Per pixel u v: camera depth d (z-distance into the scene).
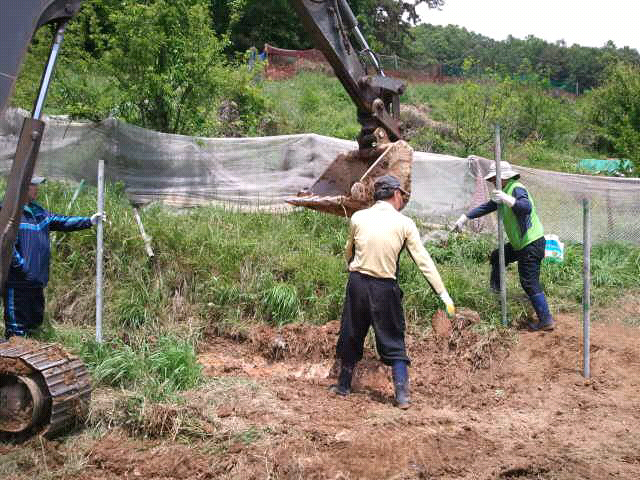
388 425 4.54
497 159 6.67
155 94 10.05
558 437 4.60
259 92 12.52
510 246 7.12
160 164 9.32
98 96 9.97
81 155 9.21
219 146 9.46
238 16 11.95
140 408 4.42
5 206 3.94
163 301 6.82
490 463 4.08
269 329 6.59
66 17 4.06
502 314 6.81
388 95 6.05
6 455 3.94
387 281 5.02
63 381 4.13
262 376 5.85
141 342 6.10
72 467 3.90
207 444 4.15
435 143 16.06
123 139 9.25
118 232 7.33
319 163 9.62
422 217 9.51
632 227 9.48
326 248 8.20
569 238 9.54
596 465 4.13
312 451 4.09
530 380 5.87
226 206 9.13
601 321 7.20
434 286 4.95
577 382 5.75
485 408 5.25
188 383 5.17
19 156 3.95
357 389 5.61
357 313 5.07
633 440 4.57
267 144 9.55
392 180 5.21
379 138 5.86
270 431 4.30
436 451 4.21
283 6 36.03
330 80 24.09
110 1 10.38
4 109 3.67
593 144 20.19
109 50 10.38
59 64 9.85
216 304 6.88
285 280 7.32
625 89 14.42
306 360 6.33
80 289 6.92
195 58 10.09
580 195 9.59
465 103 15.95
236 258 7.35
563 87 43.50
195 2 10.29
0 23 3.67
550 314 6.79
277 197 9.43
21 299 5.54
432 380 5.80
